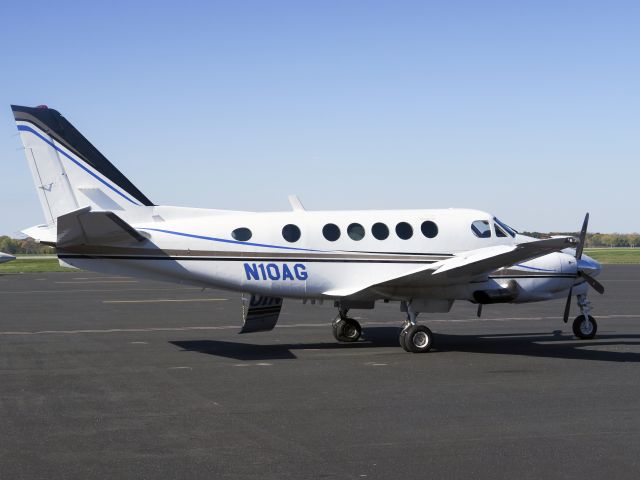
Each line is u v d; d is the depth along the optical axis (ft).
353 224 46.16
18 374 36.78
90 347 46.93
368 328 57.98
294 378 35.53
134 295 93.56
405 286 45.09
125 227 40.50
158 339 51.16
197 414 27.68
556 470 20.68
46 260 249.96
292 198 46.85
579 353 44.24
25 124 43.80
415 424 25.99
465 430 25.11
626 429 25.20
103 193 44.57
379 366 39.22
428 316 67.56
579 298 51.19
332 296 45.27
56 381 34.78
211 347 47.01
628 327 58.65
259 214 45.50
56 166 44.11
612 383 33.99
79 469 20.76
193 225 43.98
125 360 41.47
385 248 46.19
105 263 42.65
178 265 43.24
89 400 30.32
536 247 39.04
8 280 129.59
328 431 25.03
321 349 46.14
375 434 24.61
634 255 275.39
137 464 21.24
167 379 35.29
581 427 25.49
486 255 40.09
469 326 59.62
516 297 47.14
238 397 30.86
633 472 20.51
